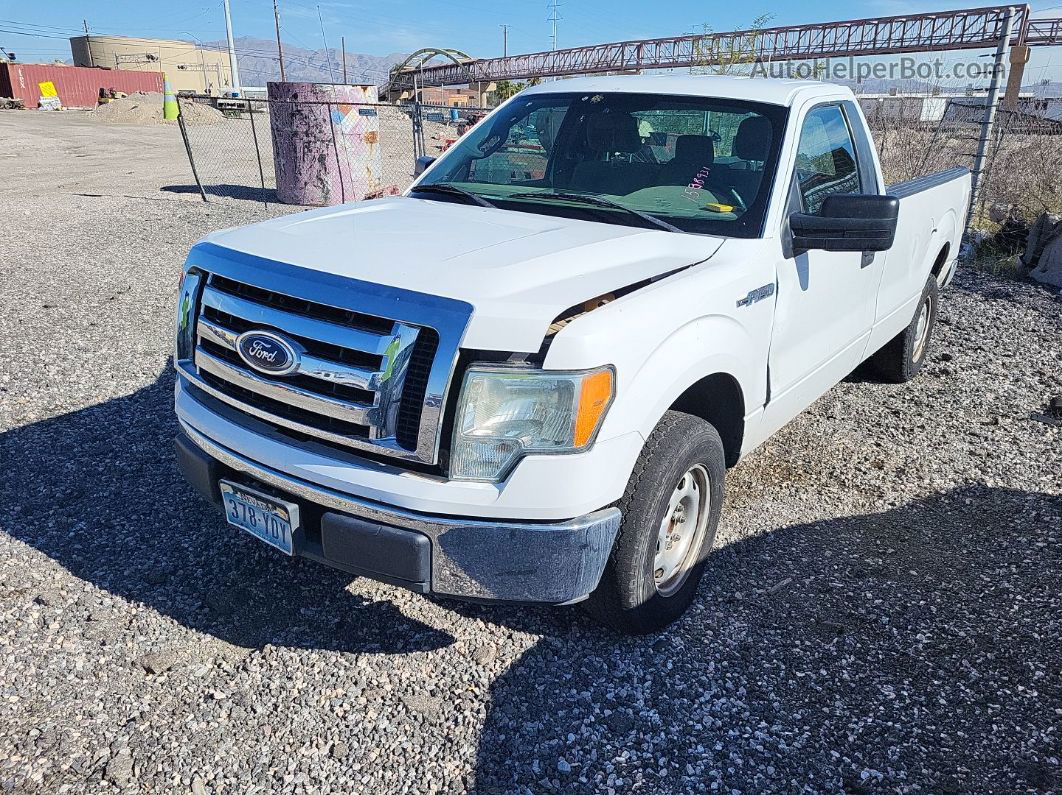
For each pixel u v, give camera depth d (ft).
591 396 8.50
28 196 50.42
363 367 8.62
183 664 10.13
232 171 66.33
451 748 9.03
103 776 8.47
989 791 8.73
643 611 10.26
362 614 11.21
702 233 11.69
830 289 13.52
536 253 9.89
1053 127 38.91
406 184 55.77
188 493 14.19
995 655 10.75
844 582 12.28
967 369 21.58
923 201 17.51
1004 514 14.34
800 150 12.75
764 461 16.20
